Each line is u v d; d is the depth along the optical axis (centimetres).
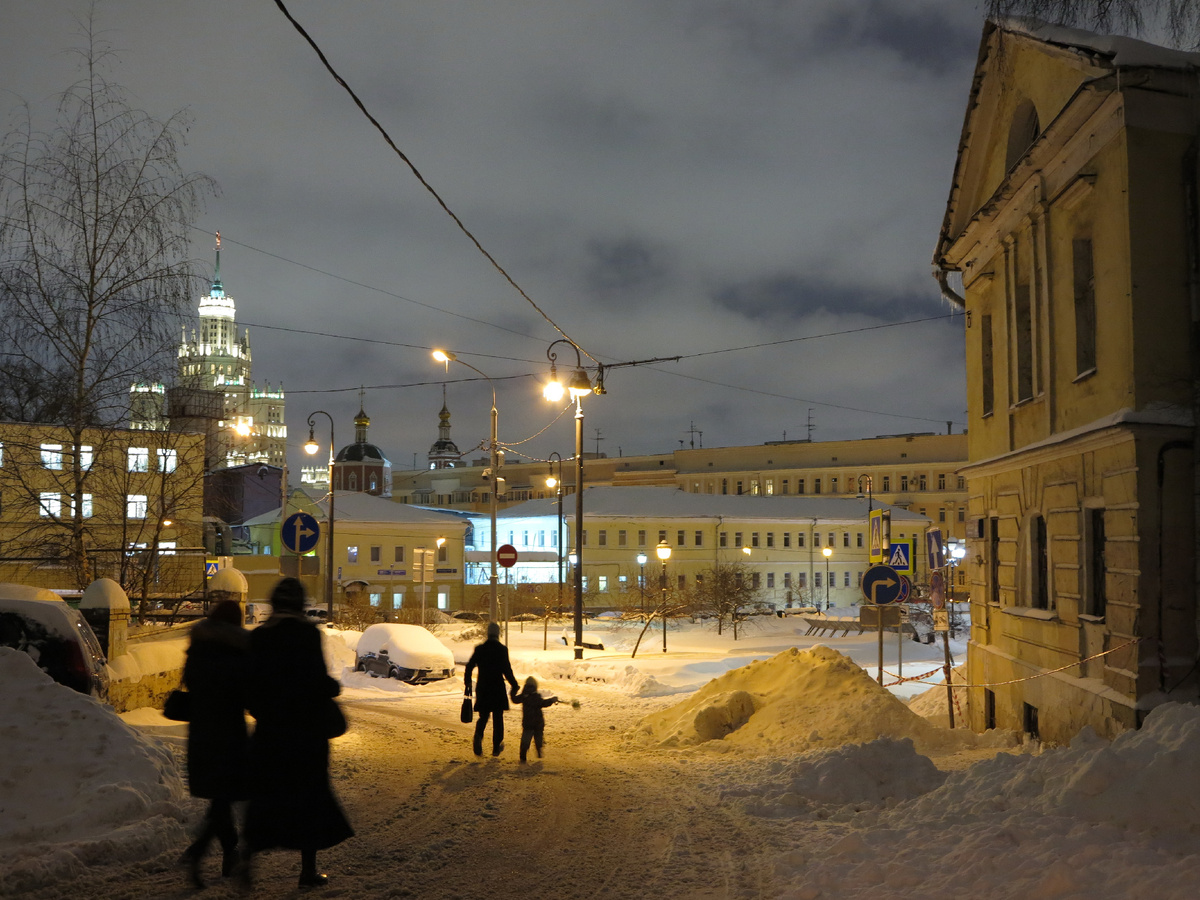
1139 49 1047
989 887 578
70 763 778
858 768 984
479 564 7225
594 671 2478
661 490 8456
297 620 665
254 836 632
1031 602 1391
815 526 8519
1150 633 1020
